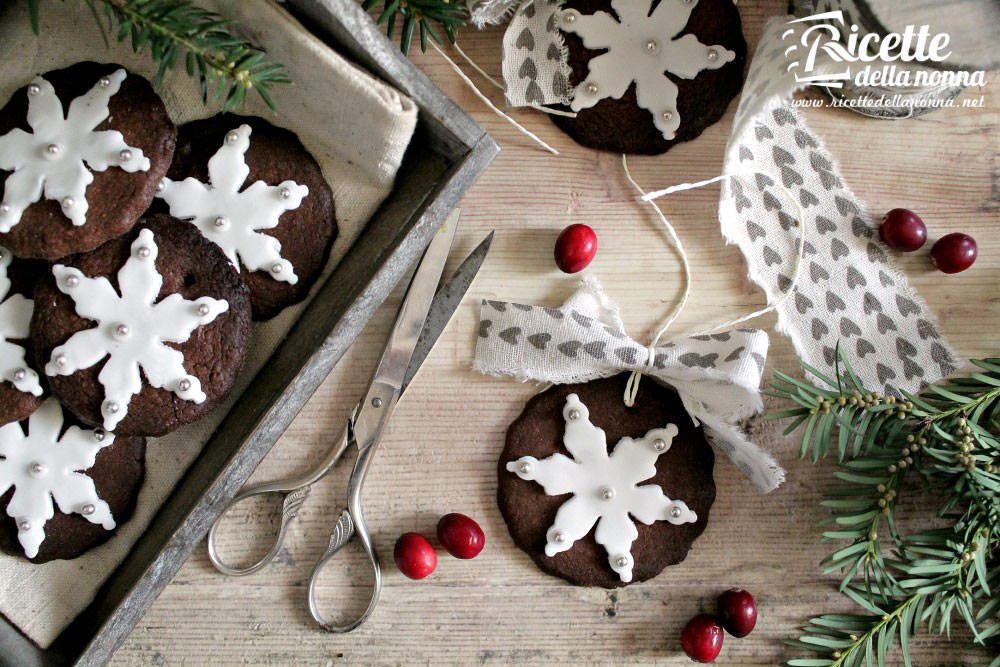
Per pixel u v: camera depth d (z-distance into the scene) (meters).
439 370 0.56
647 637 0.56
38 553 0.51
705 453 0.56
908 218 0.56
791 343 0.56
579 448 0.55
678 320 0.57
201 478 0.51
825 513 0.56
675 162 0.56
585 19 0.54
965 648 0.56
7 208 0.48
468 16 0.53
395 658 0.56
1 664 0.51
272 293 0.52
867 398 0.52
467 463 0.56
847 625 0.54
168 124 0.49
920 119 0.57
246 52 0.46
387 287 0.50
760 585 0.56
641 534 0.56
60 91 0.49
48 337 0.49
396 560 0.55
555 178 0.56
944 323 0.57
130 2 0.45
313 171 0.52
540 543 0.55
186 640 0.56
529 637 0.56
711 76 0.55
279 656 0.56
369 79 0.47
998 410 0.53
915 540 0.53
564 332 0.55
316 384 0.50
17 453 0.51
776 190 0.56
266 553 0.56
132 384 0.49
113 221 0.48
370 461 0.55
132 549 0.53
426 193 0.51
